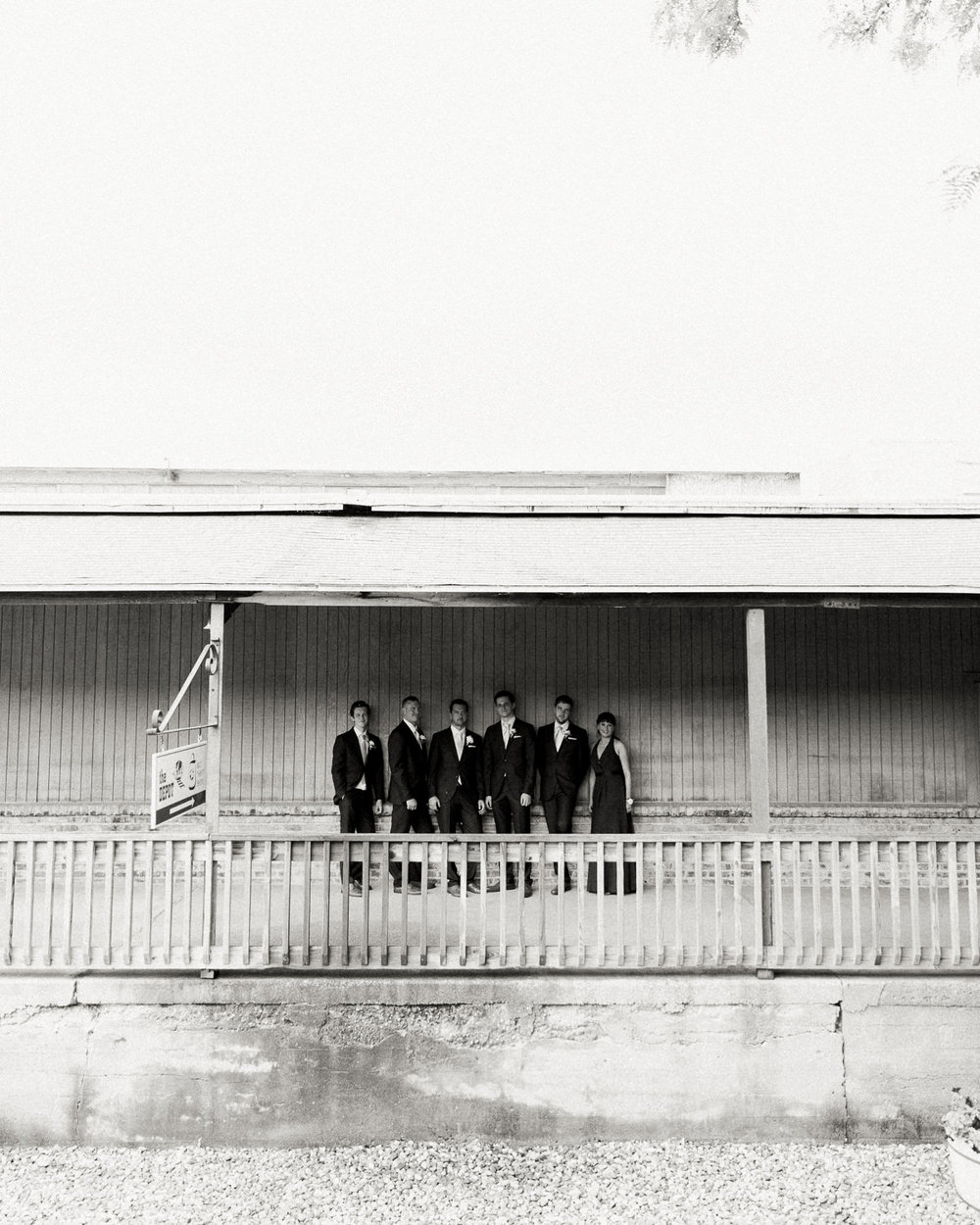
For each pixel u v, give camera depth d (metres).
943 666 10.25
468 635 10.35
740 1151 6.66
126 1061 6.78
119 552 7.73
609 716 9.60
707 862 9.78
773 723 10.21
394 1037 6.84
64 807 9.98
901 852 9.75
